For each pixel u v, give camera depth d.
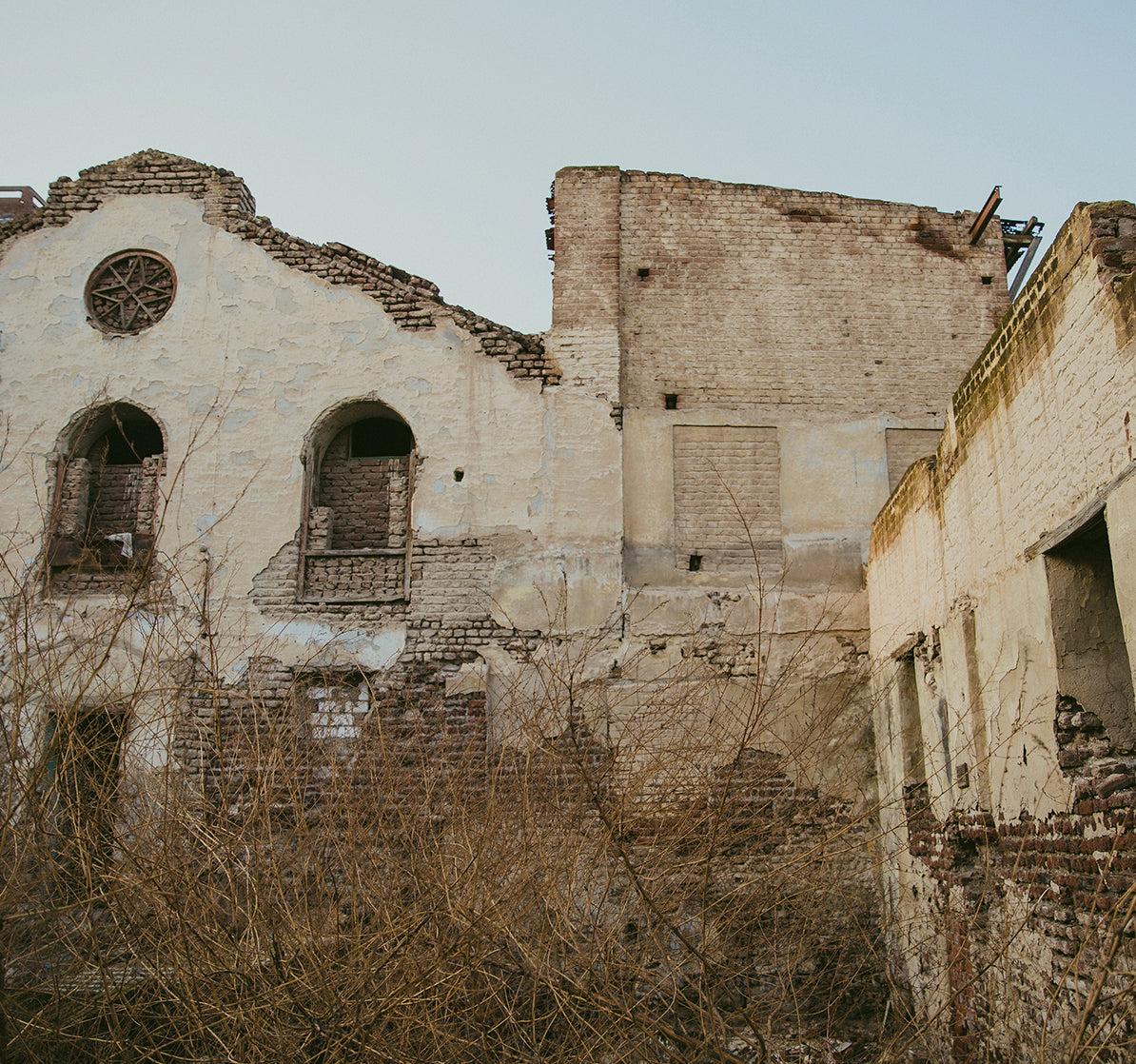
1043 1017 6.59
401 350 12.72
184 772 7.90
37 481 12.58
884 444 12.59
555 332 12.73
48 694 7.69
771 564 12.16
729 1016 7.38
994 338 7.55
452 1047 6.25
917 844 9.40
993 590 7.56
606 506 12.20
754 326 12.94
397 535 12.38
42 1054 6.71
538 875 6.82
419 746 9.51
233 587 12.12
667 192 13.37
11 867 6.75
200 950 6.33
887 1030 9.14
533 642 11.82
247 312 12.95
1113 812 5.87
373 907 6.88
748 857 7.85
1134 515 5.52
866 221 13.38
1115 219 6.02
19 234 13.38
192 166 13.48
